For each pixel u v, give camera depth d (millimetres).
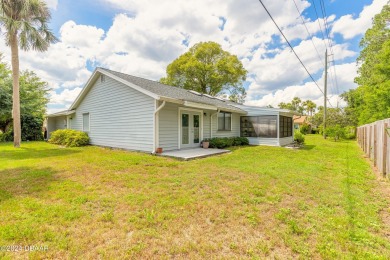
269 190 3957
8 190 3805
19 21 9930
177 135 9555
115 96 10141
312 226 2602
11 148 10328
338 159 7801
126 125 9578
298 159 7625
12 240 2242
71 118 13797
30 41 10609
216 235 2402
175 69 25953
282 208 3121
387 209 3152
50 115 15562
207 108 9797
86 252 2068
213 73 25000
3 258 1954
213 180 4617
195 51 25594
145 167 5855
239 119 14406
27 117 15953
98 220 2701
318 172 5477
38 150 9500
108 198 3441
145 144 8695
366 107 14891
